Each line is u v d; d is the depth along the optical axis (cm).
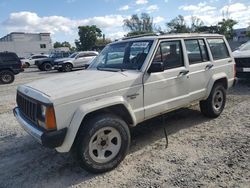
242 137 477
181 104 496
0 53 1594
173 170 378
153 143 478
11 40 7900
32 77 1934
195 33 551
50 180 379
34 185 369
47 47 8212
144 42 466
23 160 448
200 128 536
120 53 488
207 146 450
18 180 384
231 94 813
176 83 479
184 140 482
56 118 339
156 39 460
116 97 390
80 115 351
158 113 455
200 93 536
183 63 498
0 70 1589
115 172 386
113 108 398
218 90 584
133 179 363
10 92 1216
